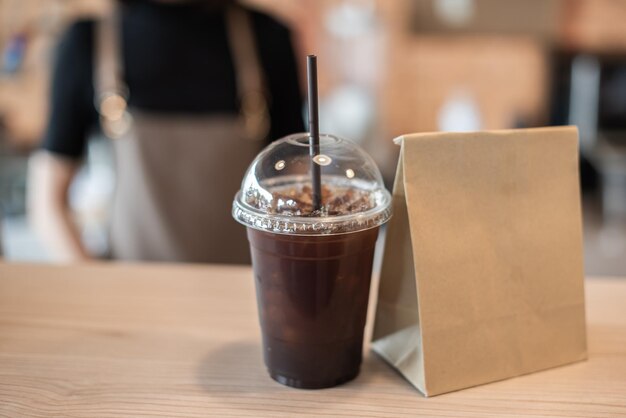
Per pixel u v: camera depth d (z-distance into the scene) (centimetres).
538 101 234
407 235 51
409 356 52
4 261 73
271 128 113
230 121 104
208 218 103
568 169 54
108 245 110
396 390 51
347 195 50
